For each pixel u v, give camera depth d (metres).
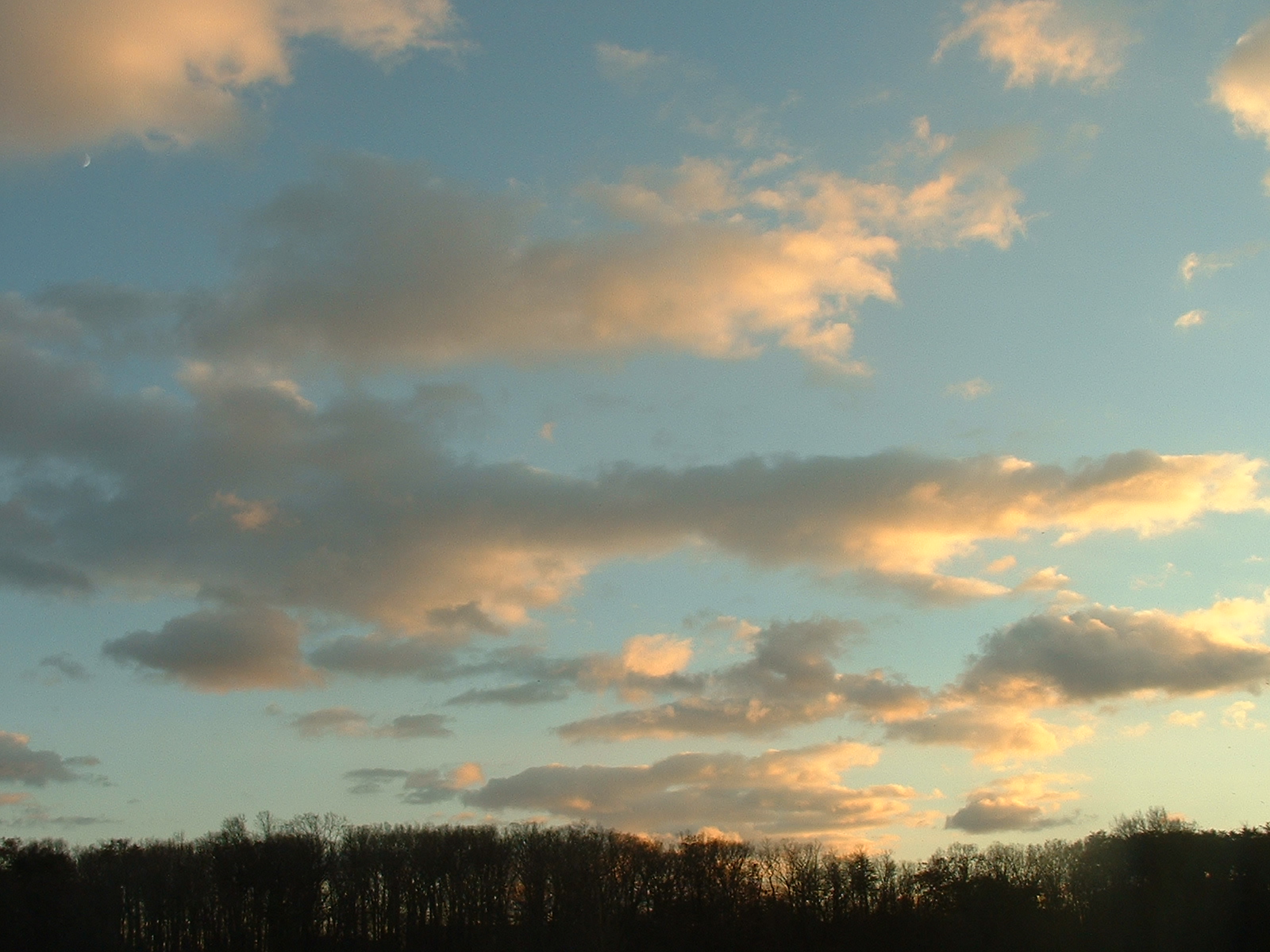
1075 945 194.25
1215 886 193.25
